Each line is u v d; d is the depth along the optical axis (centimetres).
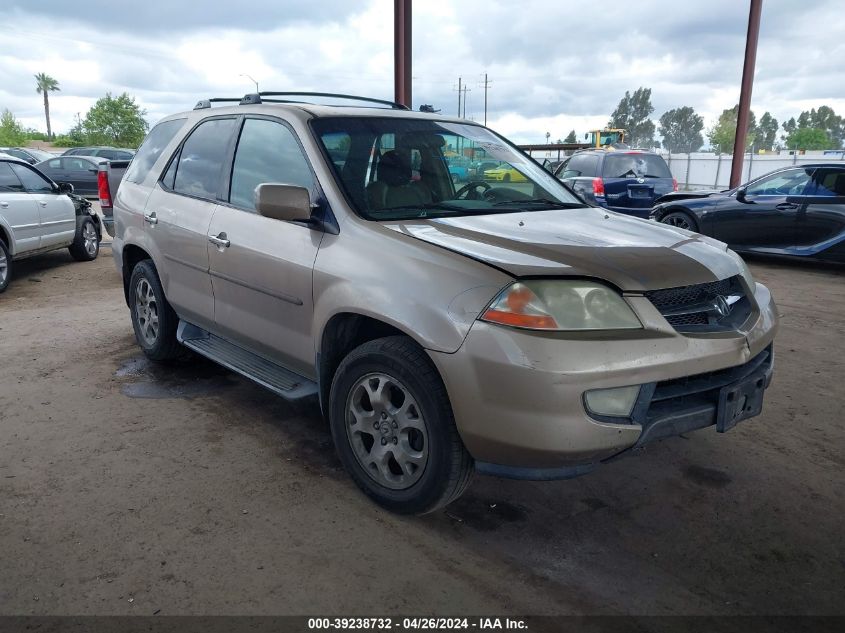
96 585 246
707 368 267
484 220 320
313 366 332
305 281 319
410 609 237
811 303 706
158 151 479
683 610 238
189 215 412
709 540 280
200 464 341
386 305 277
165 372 476
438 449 269
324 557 265
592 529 288
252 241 354
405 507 289
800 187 877
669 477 334
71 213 926
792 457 356
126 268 504
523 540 279
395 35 1001
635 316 258
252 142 382
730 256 318
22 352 521
